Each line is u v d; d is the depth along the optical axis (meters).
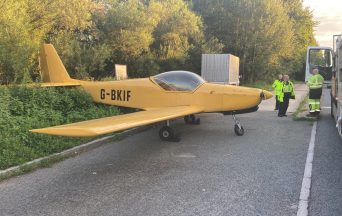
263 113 16.44
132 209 5.30
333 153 8.59
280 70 52.47
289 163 7.73
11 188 6.23
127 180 6.65
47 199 5.71
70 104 11.63
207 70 29.41
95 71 25.20
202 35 36.31
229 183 6.42
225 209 5.26
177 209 5.28
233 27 42.88
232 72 30.45
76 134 6.10
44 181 6.60
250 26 42.44
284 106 15.26
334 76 12.29
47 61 14.13
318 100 14.44
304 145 9.55
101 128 6.50
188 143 9.97
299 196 5.73
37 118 9.95
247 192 5.95
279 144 9.71
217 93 10.99
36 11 19.31
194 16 34.88
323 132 11.45
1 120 8.93
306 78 22.36
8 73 13.70
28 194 5.94
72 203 5.55
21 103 10.19
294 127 12.51
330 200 5.55
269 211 5.16
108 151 9.00
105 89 12.41
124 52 27.47
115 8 28.11
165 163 7.84
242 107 10.85
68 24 21.47
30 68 15.88
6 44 13.81
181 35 33.72
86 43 26.20
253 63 44.03
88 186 6.32
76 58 21.84
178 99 11.34
